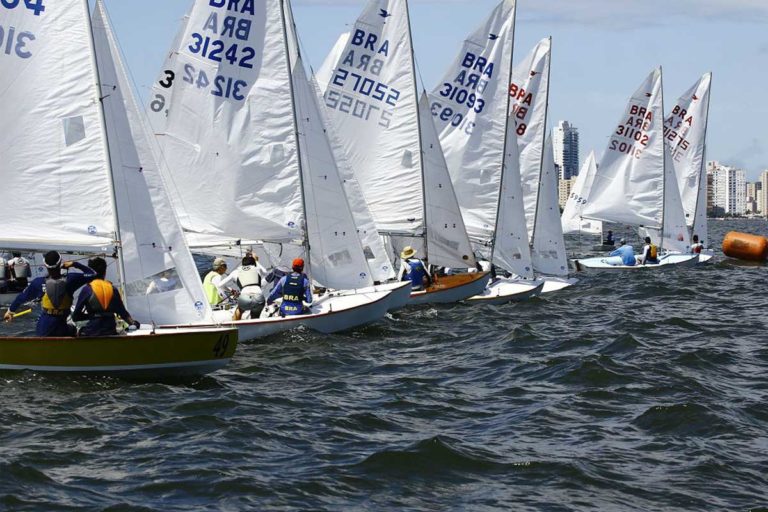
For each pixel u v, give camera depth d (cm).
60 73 3000
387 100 4884
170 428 2500
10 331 4050
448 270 5338
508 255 5381
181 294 3119
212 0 4016
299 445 2414
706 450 2434
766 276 7069
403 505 2058
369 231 4425
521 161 5753
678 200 8006
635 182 7925
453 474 2245
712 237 17650
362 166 4925
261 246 4150
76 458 2261
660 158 7894
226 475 2166
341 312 3969
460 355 3616
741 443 2500
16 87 2986
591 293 5775
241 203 4050
